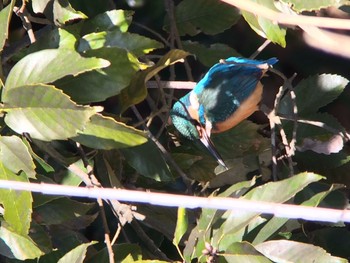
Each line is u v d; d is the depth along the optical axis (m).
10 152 5.45
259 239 5.84
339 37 4.93
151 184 7.30
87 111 5.07
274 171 6.96
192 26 8.00
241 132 7.54
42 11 6.35
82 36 6.59
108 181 6.82
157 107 7.49
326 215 3.96
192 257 5.89
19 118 5.25
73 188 4.41
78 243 6.85
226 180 7.61
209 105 7.52
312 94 7.54
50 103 5.12
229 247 5.64
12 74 5.28
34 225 6.23
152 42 6.18
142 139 5.53
